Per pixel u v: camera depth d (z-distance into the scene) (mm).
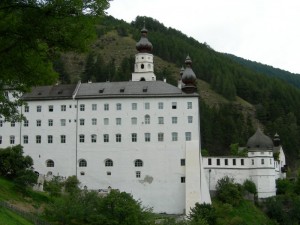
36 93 117688
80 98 114688
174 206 108125
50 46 29547
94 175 112000
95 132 113375
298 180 132375
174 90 113125
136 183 110250
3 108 39281
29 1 27281
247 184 118812
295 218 115875
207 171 121500
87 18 28656
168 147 110188
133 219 74500
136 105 112750
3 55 27969
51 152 114438
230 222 99875
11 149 101750
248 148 124188
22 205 83562
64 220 76062
